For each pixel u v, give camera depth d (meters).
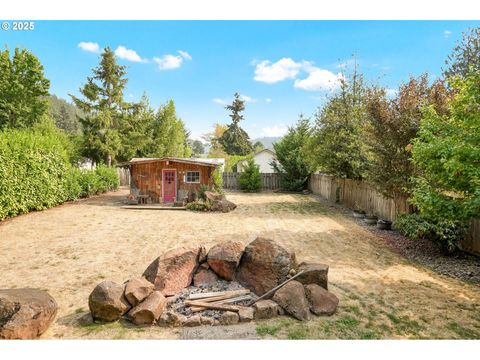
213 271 5.76
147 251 8.09
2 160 11.05
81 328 4.21
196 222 12.23
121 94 31.50
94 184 19.91
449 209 6.49
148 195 17.61
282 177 25.55
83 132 30.38
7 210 11.42
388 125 10.24
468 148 5.70
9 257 7.45
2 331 3.59
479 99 5.90
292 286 4.86
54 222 11.66
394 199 10.96
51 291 5.52
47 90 30.06
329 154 16.09
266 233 10.38
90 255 7.66
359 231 10.84
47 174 14.20
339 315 4.71
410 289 5.80
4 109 27.94
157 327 4.25
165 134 36.28
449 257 7.83
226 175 27.75
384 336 4.17
